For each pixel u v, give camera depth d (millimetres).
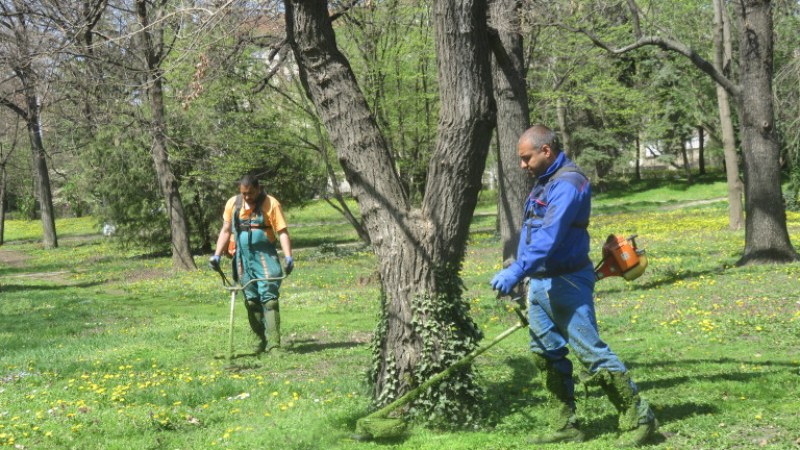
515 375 7539
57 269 30984
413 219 6020
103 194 33750
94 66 15320
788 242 16219
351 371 8203
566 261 5152
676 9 25625
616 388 5051
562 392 5355
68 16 12844
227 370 8516
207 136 27344
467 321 6043
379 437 5551
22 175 63250
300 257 27844
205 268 26406
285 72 25641
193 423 6215
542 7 13836
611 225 32719
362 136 6070
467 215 6059
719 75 16297
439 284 5977
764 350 8242
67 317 14195
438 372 5863
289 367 8562
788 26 27797
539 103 26266
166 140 25750
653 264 17750
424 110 27500
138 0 15320
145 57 15203
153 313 14648
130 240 34281
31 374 8422
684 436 5125
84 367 8922
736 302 11328
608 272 5348
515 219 13023
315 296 16172
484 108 5934
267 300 9320
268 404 6797
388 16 22984
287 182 33281
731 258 17953
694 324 10023
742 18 16359
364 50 24375
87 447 5566
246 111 26641
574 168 5191
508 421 5852
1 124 27906
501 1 12344
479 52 5949
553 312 5191
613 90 24656
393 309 5988
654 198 52250
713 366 7422
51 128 22234
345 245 32938
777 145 16328
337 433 5742
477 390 6004
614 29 22750
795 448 4668
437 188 5996
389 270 5996
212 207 33438
